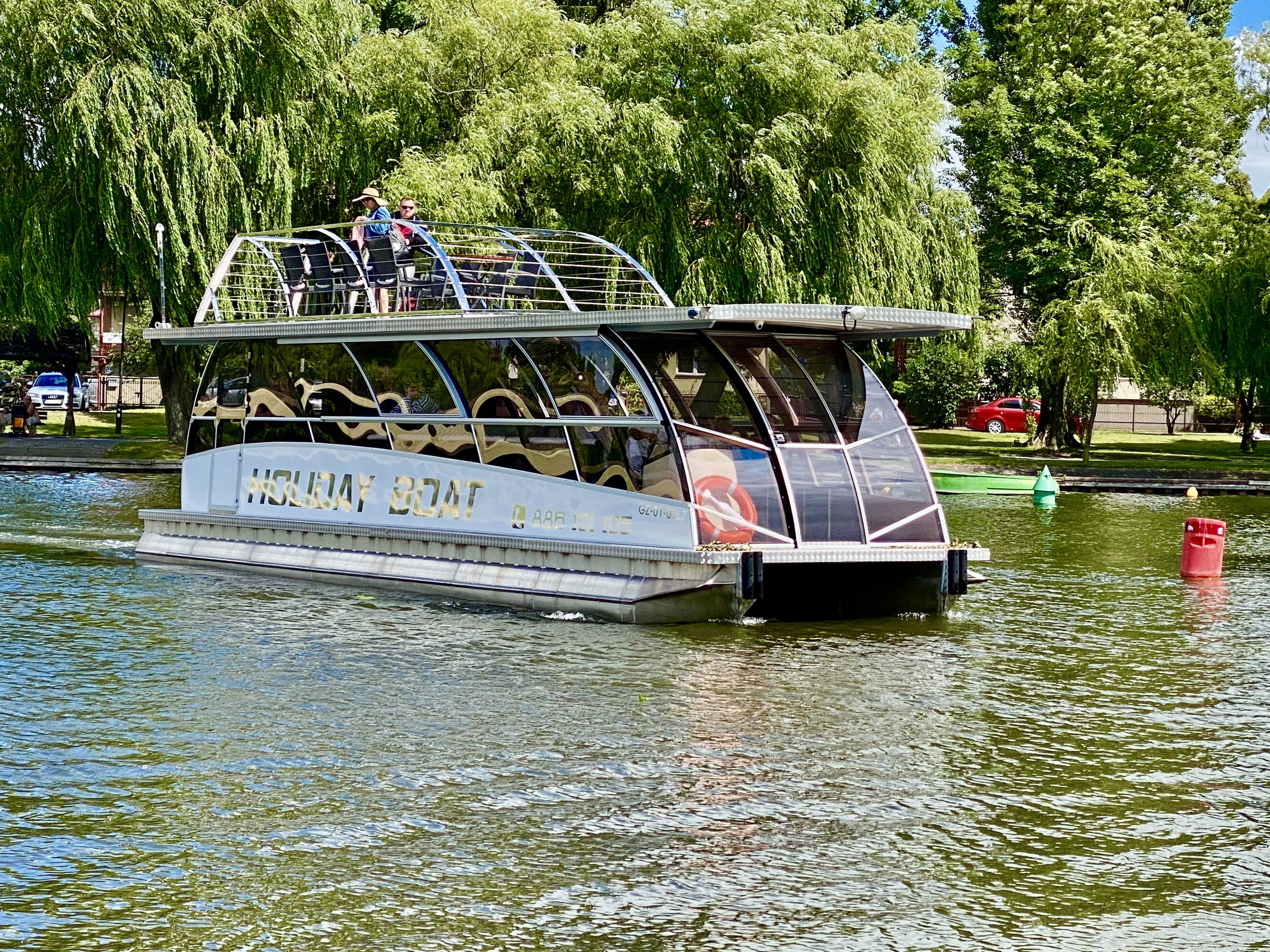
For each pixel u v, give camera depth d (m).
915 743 11.61
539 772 10.68
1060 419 51.84
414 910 8.21
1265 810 10.12
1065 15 53.50
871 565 17.56
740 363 16.83
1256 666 14.68
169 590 18.30
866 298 37.97
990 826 9.72
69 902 8.30
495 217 34.84
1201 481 38.72
